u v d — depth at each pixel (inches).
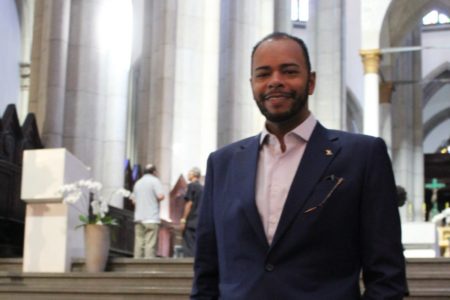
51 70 526.9
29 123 490.9
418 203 1162.6
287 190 93.4
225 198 96.9
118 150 539.5
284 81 94.1
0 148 455.8
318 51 815.7
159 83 687.1
